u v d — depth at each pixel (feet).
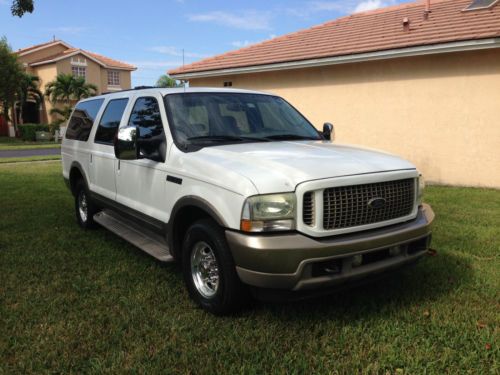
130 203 16.69
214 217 11.82
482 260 17.03
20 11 27.17
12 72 110.01
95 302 13.55
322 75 41.68
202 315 12.76
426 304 13.28
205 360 10.54
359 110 39.60
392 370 10.19
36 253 18.16
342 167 11.87
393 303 13.20
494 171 32.78
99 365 10.26
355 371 10.14
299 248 10.71
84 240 20.07
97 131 20.03
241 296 12.07
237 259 11.29
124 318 12.46
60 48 138.10
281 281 10.87
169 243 14.23
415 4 47.19
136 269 16.34
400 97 36.88
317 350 10.96
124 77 147.23
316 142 15.33
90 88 122.01
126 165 16.69
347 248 11.15
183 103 15.58
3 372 10.11
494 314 12.62
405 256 12.60
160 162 14.55
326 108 41.91
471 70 32.78
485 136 32.83
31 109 133.18
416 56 35.19
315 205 11.09
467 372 10.09
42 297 13.92
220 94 16.74
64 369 10.22
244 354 10.74
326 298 13.79
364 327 11.98
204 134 14.70
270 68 43.96
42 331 11.82
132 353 10.84
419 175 13.47
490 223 22.36
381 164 12.61
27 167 49.26
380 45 37.01
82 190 21.91
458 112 33.88
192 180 12.91
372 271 11.71
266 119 16.52
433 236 20.03
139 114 16.70
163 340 11.34
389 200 12.34
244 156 12.56
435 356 10.68
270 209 10.94
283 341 11.37
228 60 50.31
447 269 16.02
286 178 11.18
